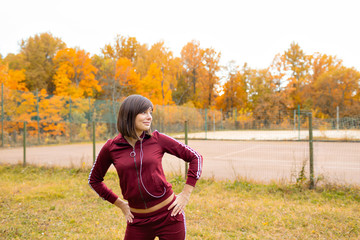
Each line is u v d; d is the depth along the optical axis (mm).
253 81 58938
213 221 4359
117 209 5098
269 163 10016
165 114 28906
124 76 38312
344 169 8523
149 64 46156
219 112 35812
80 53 34938
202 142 19969
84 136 22359
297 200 5480
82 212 4891
